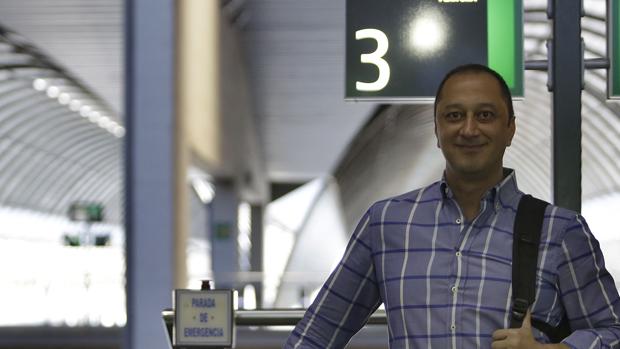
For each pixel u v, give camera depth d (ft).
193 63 64.64
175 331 16.65
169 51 48.65
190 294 16.66
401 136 155.84
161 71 48.62
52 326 63.00
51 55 98.48
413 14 23.13
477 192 10.75
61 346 61.72
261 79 106.01
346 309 11.47
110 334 62.44
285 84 108.17
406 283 10.69
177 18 51.44
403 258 10.80
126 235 49.01
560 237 10.44
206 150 78.89
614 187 123.54
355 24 23.25
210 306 16.63
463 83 10.72
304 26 84.38
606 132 116.47
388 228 10.96
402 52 23.17
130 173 48.83
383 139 159.22
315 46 91.20
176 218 50.83
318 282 145.48
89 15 79.87
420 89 23.13
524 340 10.04
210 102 77.87
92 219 116.98
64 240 116.47
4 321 106.73
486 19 23.04
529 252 10.41
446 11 23.09
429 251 10.69
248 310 18.20
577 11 20.92
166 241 48.57
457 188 10.79
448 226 10.71
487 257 10.50
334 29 84.89
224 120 91.91
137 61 48.62
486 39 23.04
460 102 10.66
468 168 10.57
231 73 92.58
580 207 20.79
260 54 94.89
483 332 10.34
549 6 21.21
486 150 10.60
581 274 10.45
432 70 23.08
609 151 119.65
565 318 10.68
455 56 23.06
